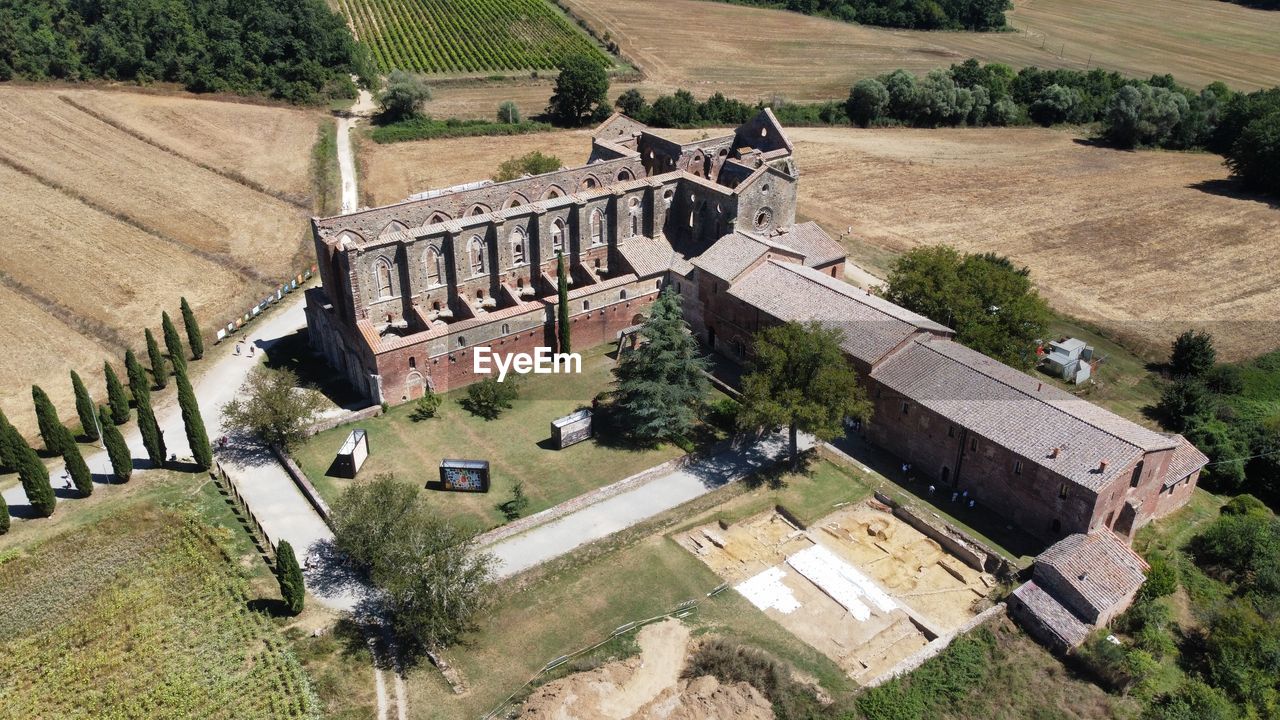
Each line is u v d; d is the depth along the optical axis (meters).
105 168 136.00
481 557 59.75
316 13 178.00
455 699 54.72
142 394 74.56
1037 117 184.38
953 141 170.50
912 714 54.03
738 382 88.44
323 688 54.84
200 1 181.12
